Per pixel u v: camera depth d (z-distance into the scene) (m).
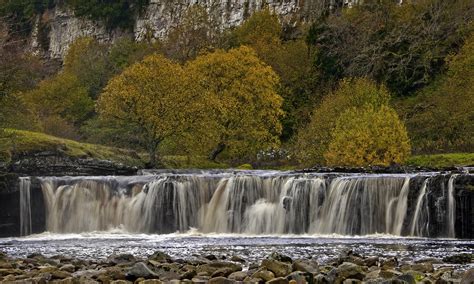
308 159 48.88
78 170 39.22
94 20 127.06
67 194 33.91
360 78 57.03
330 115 48.81
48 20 133.38
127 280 13.03
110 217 33.50
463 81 55.16
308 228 31.02
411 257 18.81
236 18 105.75
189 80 49.50
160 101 47.81
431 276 13.15
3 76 46.25
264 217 31.67
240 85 54.09
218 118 52.38
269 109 54.78
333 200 30.70
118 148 49.53
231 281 12.07
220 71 54.66
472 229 28.05
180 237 29.27
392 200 29.77
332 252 20.44
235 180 32.47
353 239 27.20
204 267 14.34
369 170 38.00
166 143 51.78
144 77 47.88
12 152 39.59
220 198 32.59
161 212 32.91
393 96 62.91
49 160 39.75
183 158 52.50
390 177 29.88
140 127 48.88
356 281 11.84
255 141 53.97
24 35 129.75
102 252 21.61
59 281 12.50
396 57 64.94
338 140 43.75
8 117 47.19
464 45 58.94
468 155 45.94
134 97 47.31
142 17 122.31
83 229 33.59
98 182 33.94
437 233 28.69
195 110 48.78
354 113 44.84
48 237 30.81
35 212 33.53
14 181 33.28
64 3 131.75
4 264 15.62
